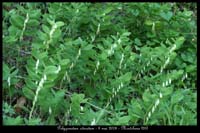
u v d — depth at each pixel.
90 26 2.22
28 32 1.96
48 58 1.81
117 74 2.03
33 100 1.65
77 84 1.97
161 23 2.41
